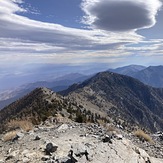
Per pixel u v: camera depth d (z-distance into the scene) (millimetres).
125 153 15375
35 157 13469
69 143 16109
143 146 21453
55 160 12562
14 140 18609
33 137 18516
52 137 18016
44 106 93250
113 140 16750
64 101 129625
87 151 13414
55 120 31797
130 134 25875
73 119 41344
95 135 19141
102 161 13117
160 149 22016
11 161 13203
